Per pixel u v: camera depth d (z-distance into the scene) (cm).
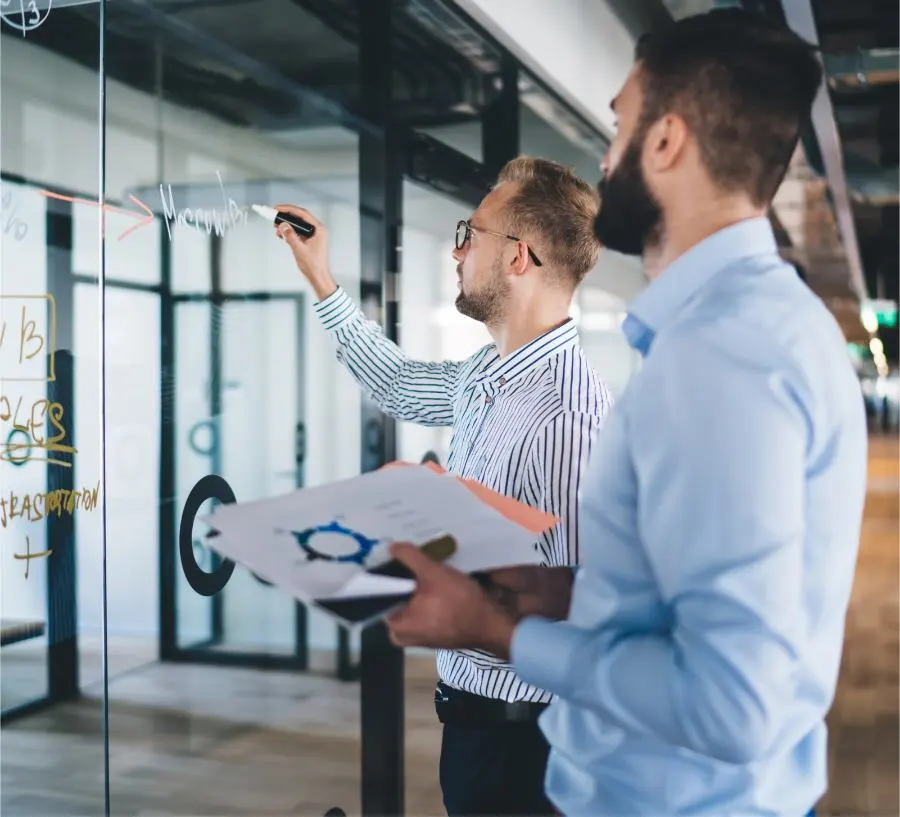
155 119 268
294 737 264
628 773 91
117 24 254
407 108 247
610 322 221
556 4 214
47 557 234
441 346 266
